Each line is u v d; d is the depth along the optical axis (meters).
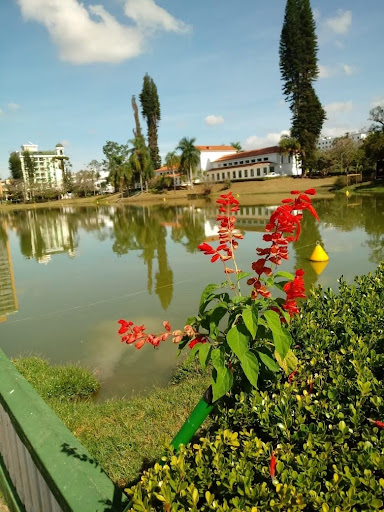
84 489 1.15
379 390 1.40
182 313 5.84
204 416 1.22
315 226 13.52
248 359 1.15
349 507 0.93
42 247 15.38
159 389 3.52
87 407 3.25
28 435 1.43
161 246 12.86
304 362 1.84
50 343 5.16
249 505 0.98
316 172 46.06
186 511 1.02
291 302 1.37
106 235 17.70
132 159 58.94
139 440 2.62
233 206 1.57
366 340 1.98
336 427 1.28
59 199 78.88
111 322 5.75
